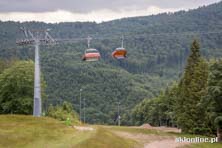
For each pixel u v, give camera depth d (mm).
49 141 51125
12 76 121000
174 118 119500
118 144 55281
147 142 64688
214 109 83250
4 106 120812
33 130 57469
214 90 81562
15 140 50375
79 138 53094
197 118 94125
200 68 96562
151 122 195250
